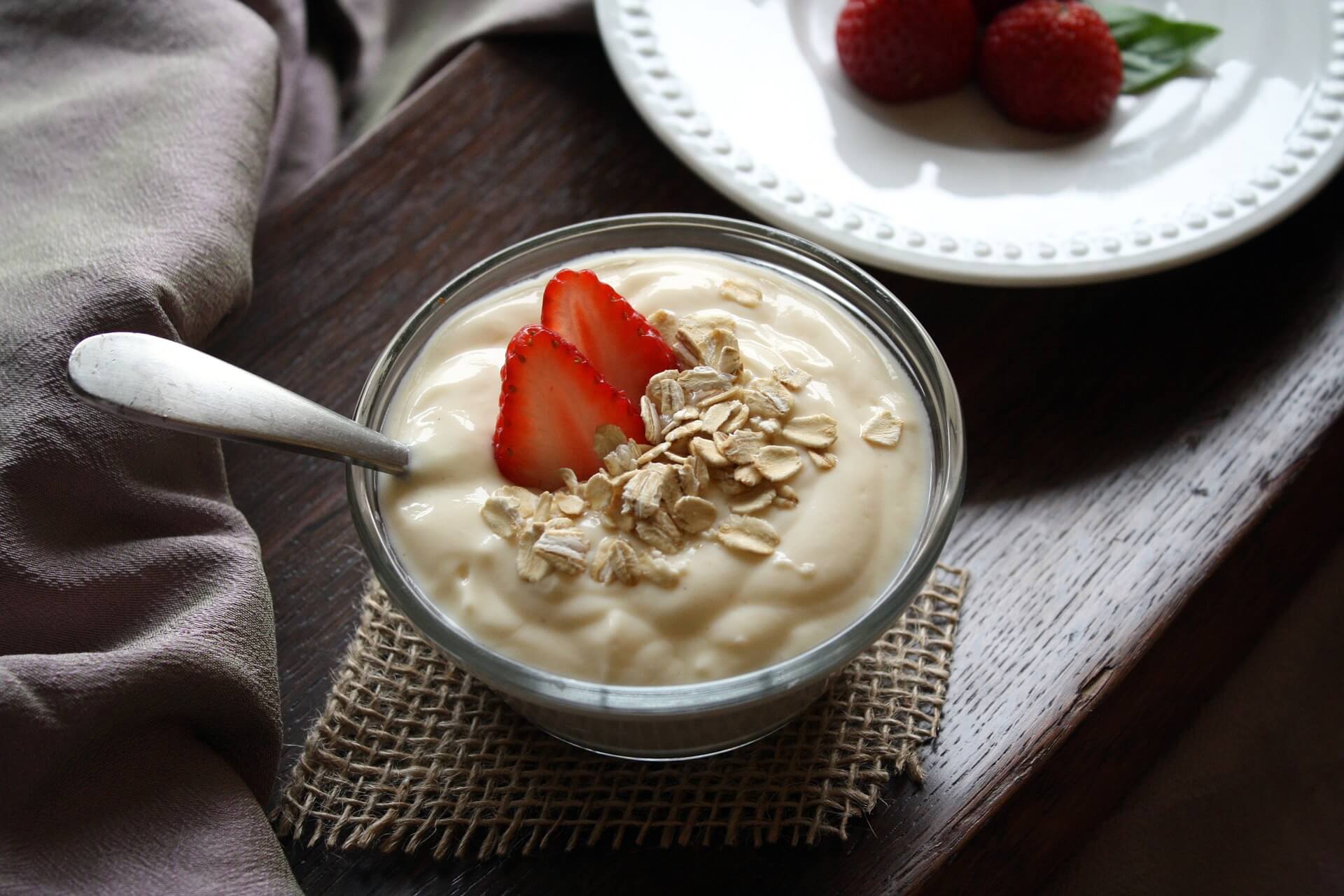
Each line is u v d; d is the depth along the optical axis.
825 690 0.45
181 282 0.47
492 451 0.43
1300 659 0.54
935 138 0.54
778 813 0.44
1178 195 0.52
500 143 0.55
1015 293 0.52
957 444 0.42
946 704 0.45
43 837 0.41
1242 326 0.51
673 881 0.43
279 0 0.60
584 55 0.57
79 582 0.44
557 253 0.46
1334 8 0.54
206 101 0.51
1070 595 0.47
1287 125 0.53
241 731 0.44
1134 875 0.51
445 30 0.62
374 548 0.41
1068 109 0.53
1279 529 0.49
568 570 0.42
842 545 0.42
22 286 0.46
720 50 0.55
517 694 0.41
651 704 0.40
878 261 0.50
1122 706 0.46
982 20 0.56
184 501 0.45
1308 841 0.51
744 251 0.47
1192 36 0.55
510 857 0.44
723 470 0.43
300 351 0.51
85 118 0.50
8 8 0.52
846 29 0.54
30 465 0.44
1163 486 0.48
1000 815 0.44
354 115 0.63
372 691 0.46
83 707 0.41
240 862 0.41
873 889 0.43
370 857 0.44
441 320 0.46
